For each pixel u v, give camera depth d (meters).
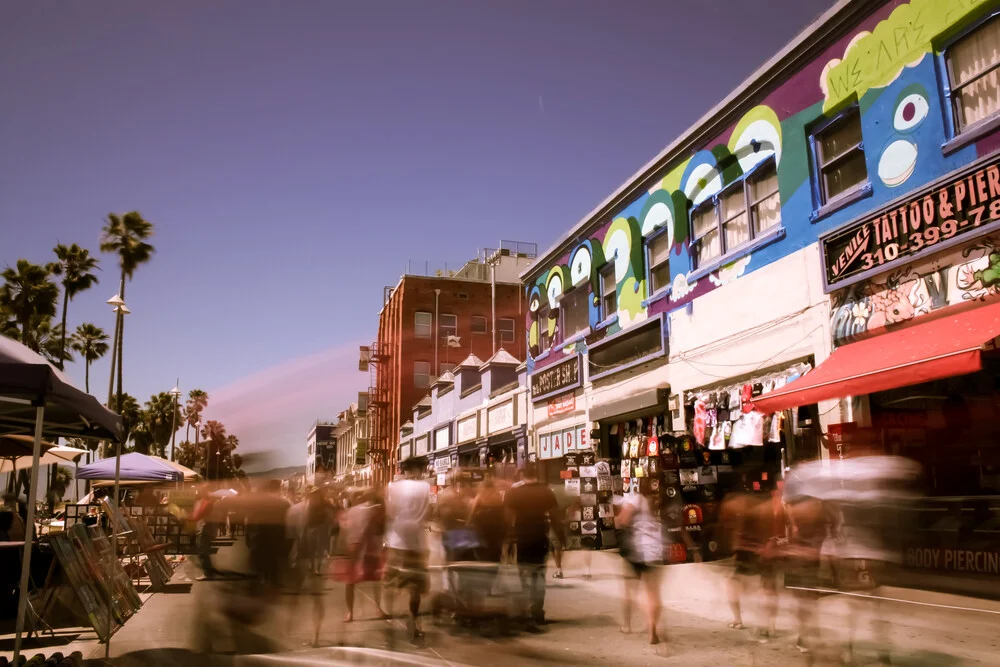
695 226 14.83
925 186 9.27
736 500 7.34
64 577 8.23
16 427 7.57
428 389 46.44
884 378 8.22
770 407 9.86
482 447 27.17
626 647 6.52
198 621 7.44
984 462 9.49
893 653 5.66
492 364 26.45
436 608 8.45
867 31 10.62
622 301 17.39
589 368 18.77
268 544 7.39
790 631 6.79
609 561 13.57
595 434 18.09
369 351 51.94
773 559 6.88
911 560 8.59
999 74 8.91
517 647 6.64
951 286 8.95
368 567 8.30
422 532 7.41
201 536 9.73
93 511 16.89
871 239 10.12
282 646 6.90
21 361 5.34
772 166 12.68
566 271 20.75
